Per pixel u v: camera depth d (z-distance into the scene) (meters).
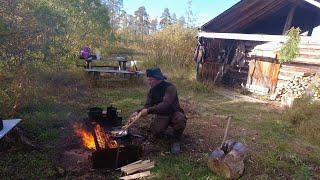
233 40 14.16
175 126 5.27
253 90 12.56
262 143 6.20
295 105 8.89
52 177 4.18
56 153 4.88
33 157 4.66
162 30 20.84
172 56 17.58
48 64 6.94
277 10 13.13
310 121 7.45
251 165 5.04
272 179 4.64
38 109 7.04
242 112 8.95
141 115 5.16
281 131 7.22
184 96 10.75
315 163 5.42
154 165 4.68
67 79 10.45
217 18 13.38
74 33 13.01
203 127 6.97
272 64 11.97
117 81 11.46
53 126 6.08
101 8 15.30
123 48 25.08
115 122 5.65
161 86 5.40
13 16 5.84
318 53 10.49
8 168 4.29
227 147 4.79
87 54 12.14
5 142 4.90
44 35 6.59
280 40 11.26
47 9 6.62
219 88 13.29
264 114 8.85
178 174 4.48
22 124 5.84
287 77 11.45
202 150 5.49
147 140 5.65
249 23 13.79
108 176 4.32
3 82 6.34
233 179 4.49
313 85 9.71
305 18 13.12
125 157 4.60
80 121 6.38
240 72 13.66
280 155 5.52
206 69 14.17
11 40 5.82
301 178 4.64
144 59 18.47
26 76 6.62
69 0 12.78
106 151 4.44
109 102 8.64
